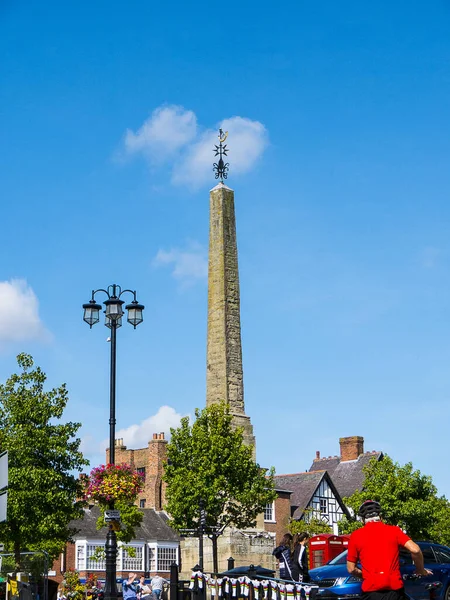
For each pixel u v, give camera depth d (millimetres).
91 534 63562
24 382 37250
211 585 24859
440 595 20938
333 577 20141
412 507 57812
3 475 10797
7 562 22984
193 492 42156
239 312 48156
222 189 48812
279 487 76812
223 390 46656
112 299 27562
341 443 85438
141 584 36594
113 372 27250
